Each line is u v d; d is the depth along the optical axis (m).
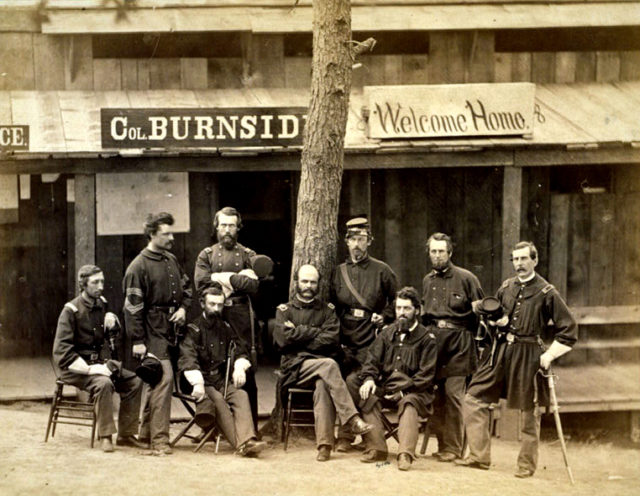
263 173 12.82
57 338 8.45
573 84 12.54
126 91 11.79
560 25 12.13
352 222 9.13
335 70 9.35
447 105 11.06
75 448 8.51
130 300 8.52
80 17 11.55
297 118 10.66
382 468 8.23
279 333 8.79
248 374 9.02
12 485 7.38
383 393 8.59
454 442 8.77
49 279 12.29
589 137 11.27
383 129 11.00
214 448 8.76
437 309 8.93
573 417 12.00
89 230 10.76
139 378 8.66
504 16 12.09
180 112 10.48
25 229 12.20
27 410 10.09
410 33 12.22
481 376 8.48
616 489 8.22
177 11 11.73
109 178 11.16
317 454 8.69
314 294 8.77
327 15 9.32
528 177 12.16
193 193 11.55
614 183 12.39
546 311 8.27
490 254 12.37
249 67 11.97
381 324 9.09
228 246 9.32
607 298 12.45
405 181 12.23
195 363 8.50
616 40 12.62
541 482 8.18
